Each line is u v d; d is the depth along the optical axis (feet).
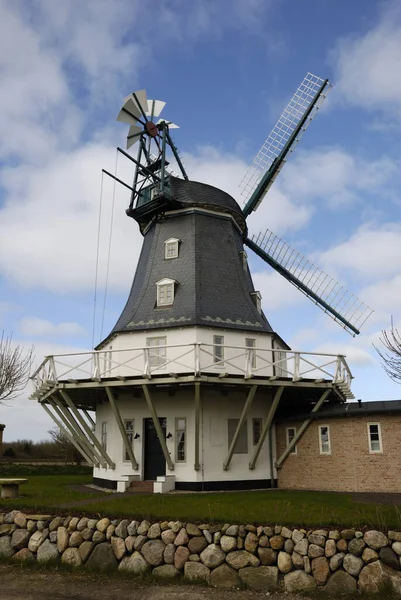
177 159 92.73
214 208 84.12
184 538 35.29
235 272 81.20
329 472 67.15
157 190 84.12
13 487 53.93
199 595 31.40
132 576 34.96
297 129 99.35
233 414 71.87
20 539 40.29
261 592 31.94
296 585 31.83
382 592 29.91
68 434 76.33
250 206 99.55
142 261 86.48
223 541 34.37
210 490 67.26
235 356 68.28
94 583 34.19
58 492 61.05
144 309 76.64
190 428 69.46
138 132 88.58
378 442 63.87
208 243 81.41
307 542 32.83
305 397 77.51
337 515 36.27
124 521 37.68
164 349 71.82
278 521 34.68
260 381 63.72
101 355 82.43
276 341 81.56
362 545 31.76
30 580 35.17
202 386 66.44
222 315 73.87
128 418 73.15
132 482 67.62
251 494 60.18
